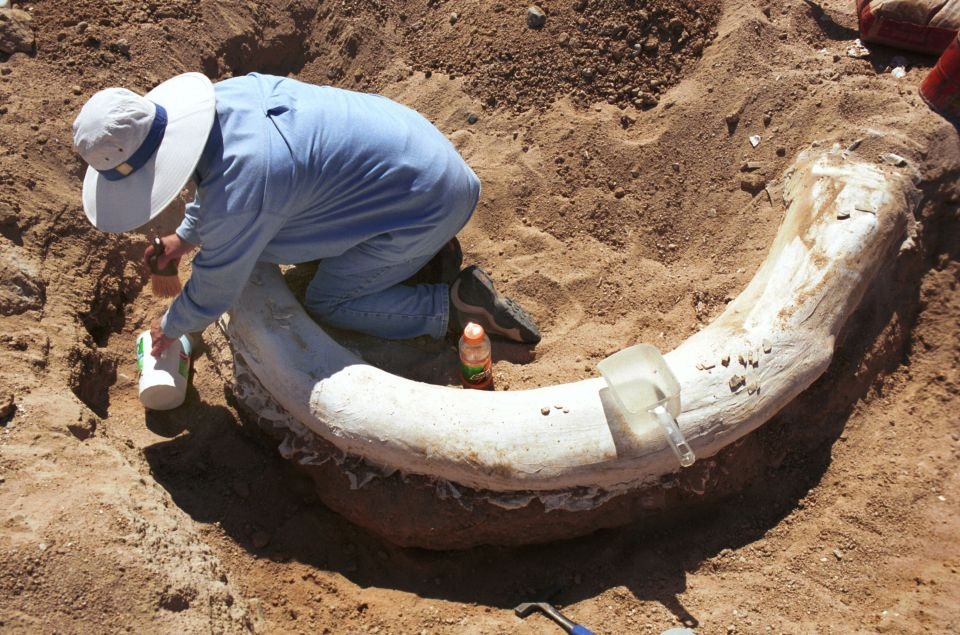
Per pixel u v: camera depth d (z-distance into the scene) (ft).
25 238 11.93
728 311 11.06
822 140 12.84
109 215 9.28
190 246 10.30
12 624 7.72
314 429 10.56
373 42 16.25
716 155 13.53
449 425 9.96
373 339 12.07
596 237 13.42
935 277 12.34
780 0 14.97
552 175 13.94
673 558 10.32
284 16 16.39
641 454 9.71
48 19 14.69
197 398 11.85
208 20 15.57
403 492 10.39
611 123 14.24
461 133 14.73
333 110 10.05
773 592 9.81
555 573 10.41
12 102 13.47
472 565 10.63
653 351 9.90
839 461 11.03
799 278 10.98
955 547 9.91
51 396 10.11
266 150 9.24
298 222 10.27
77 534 8.45
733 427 10.06
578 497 10.07
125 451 10.50
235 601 9.29
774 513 10.68
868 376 11.56
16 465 9.07
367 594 10.19
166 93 9.39
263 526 10.76
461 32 15.79
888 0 13.71
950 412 11.46
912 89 13.28
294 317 11.03
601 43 14.74
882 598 9.63
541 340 12.25
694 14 14.64
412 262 11.48
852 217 11.39
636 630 9.52
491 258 13.28
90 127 8.65
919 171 12.21
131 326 12.71
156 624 8.11
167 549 8.96
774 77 13.73
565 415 9.91
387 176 10.23
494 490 10.09
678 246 13.25
